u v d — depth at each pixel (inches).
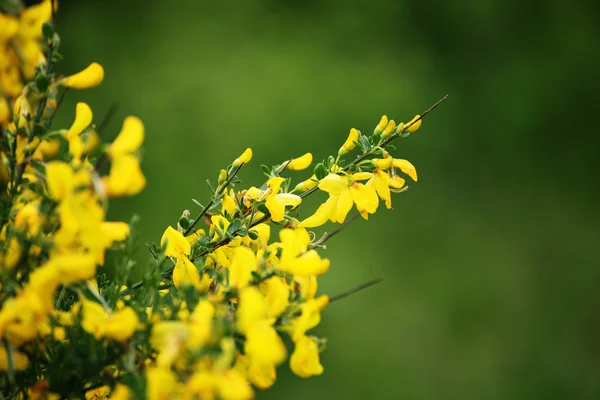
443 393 186.7
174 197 172.4
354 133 53.3
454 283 194.4
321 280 175.6
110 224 49.0
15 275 49.5
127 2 198.4
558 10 227.1
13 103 50.6
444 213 200.8
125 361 49.6
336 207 52.6
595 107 221.0
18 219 49.6
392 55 208.8
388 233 190.5
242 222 52.6
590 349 202.5
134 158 48.8
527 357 198.2
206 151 178.9
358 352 177.8
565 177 216.7
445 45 220.4
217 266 52.6
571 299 207.3
